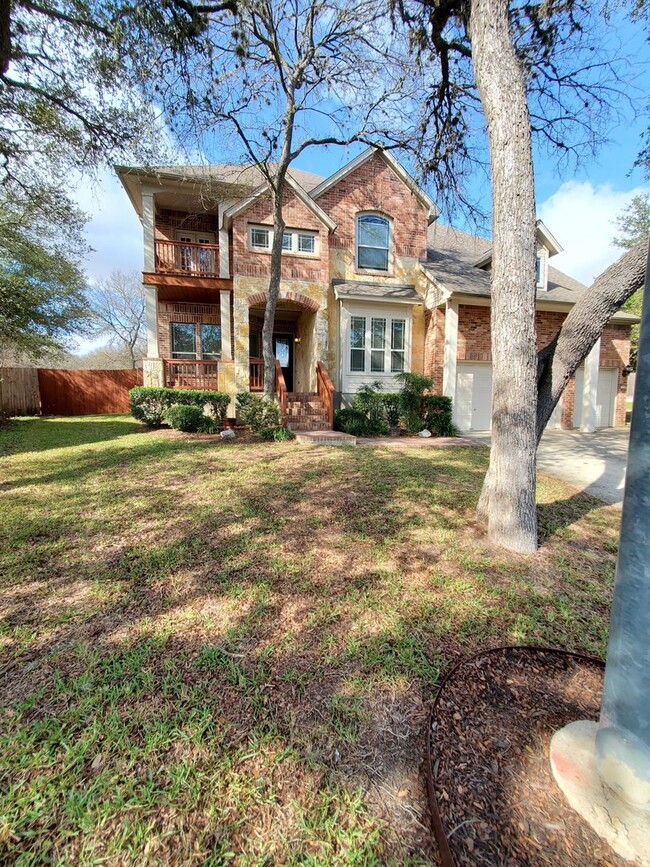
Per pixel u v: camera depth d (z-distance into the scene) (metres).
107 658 2.20
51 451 7.34
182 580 3.00
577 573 3.26
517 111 3.55
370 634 2.43
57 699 1.92
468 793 1.45
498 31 3.57
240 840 1.35
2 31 5.95
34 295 12.55
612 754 1.44
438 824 1.34
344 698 1.95
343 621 2.55
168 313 13.30
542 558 3.52
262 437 9.14
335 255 12.19
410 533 3.93
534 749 1.65
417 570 3.22
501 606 2.76
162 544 3.59
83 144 8.43
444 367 11.27
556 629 2.53
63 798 1.47
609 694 1.49
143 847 1.32
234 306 11.16
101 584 2.93
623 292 3.87
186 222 12.81
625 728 1.43
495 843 1.29
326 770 1.59
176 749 1.66
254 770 1.58
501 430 3.72
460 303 11.32
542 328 12.16
